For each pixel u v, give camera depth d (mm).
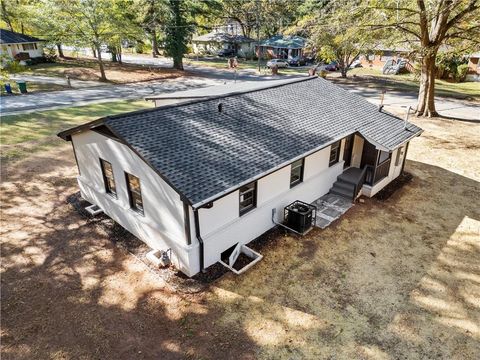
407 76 45469
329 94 16797
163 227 9773
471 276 9742
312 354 7375
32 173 15859
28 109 25656
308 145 11602
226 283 9328
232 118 12047
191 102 12156
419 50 23906
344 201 13773
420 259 10438
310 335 7820
